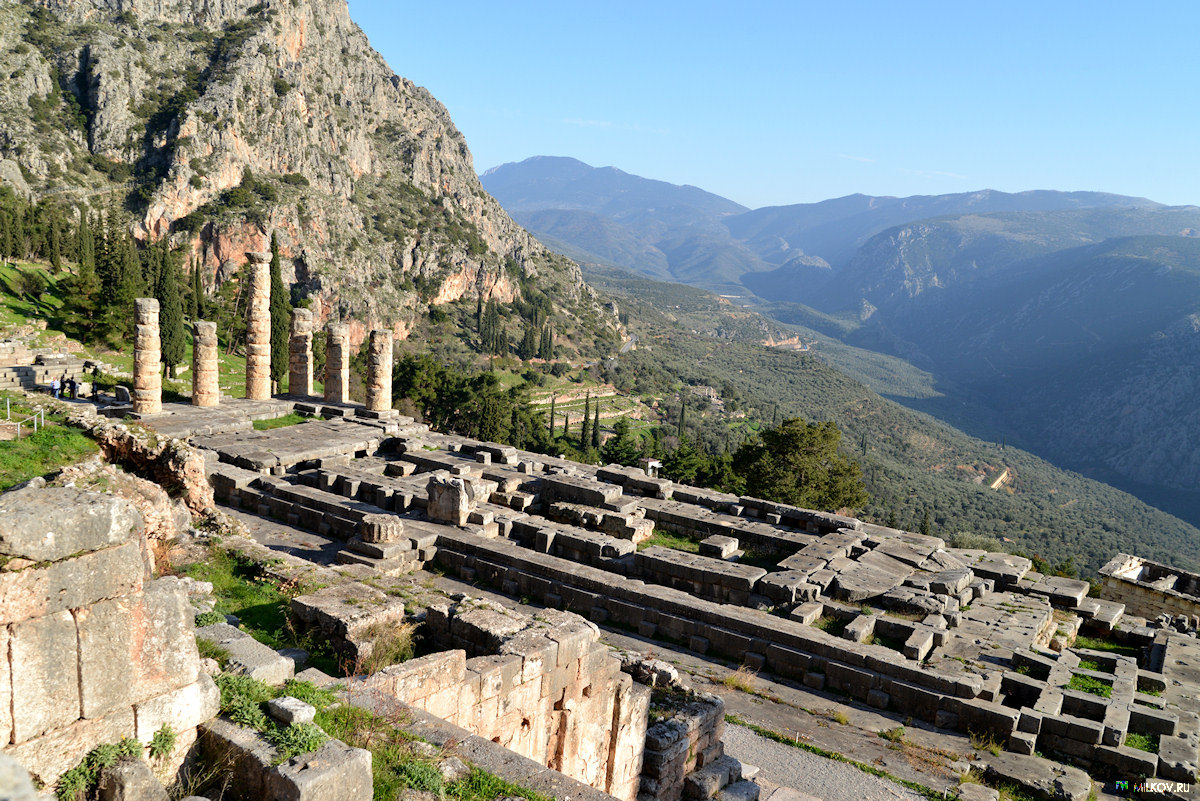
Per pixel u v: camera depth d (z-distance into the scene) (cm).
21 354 4716
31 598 590
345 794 670
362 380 8538
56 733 611
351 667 1115
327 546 2300
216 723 729
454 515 2420
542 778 817
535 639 1115
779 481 4731
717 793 1248
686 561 2212
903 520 11356
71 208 13662
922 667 1738
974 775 1442
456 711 978
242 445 3120
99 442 2072
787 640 1830
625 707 1219
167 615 689
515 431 8719
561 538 2369
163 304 6675
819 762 1444
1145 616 2625
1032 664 1788
